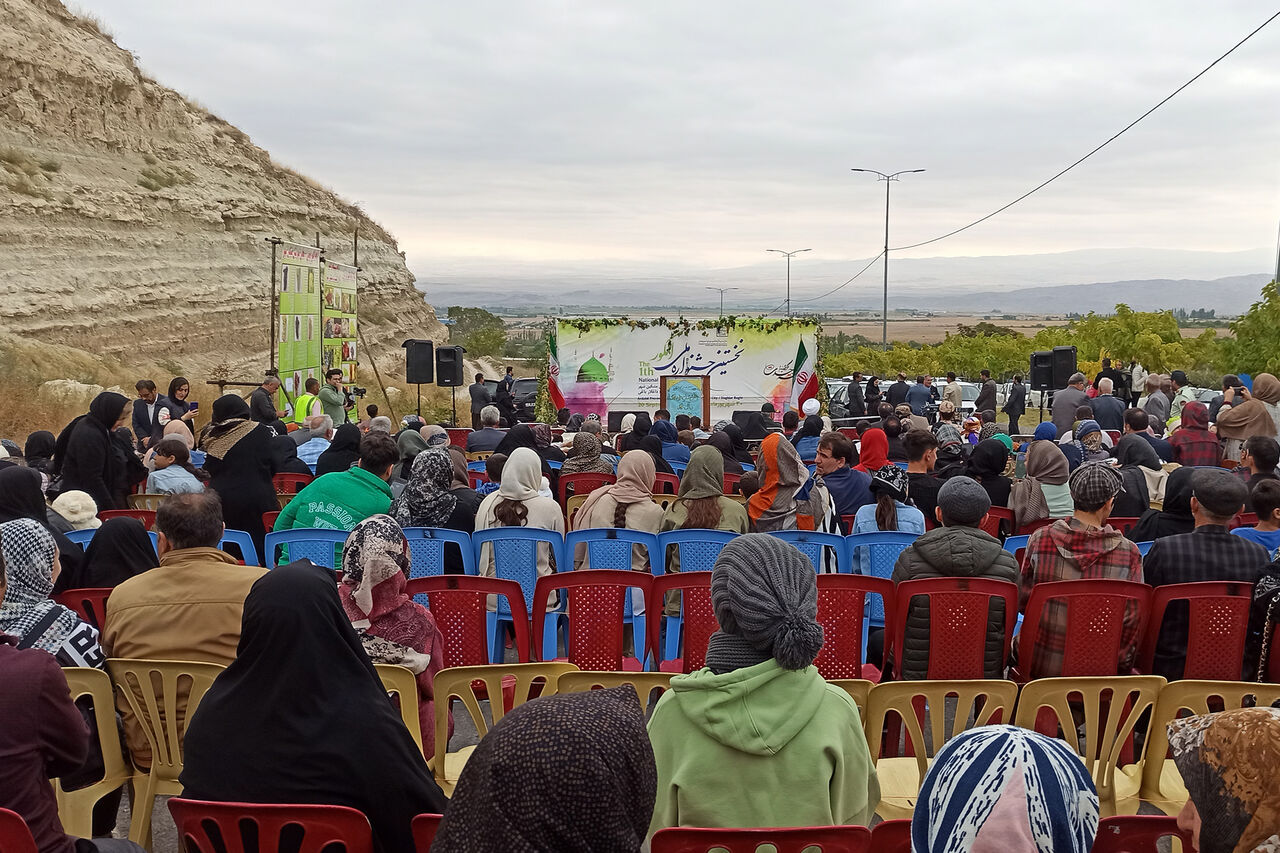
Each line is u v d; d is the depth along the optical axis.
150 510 8.11
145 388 15.24
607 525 7.48
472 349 96.94
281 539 7.00
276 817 2.95
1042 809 2.09
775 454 7.59
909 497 8.50
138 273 39.31
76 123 41.28
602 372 23.83
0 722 3.10
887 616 5.38
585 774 1.86
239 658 3.25
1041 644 5.25
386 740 3.22
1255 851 2.03
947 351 72.00
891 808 4.21
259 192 53.31
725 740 2.96
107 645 4.41
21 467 6.16
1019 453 13.71
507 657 7.29
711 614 5.46
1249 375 26.38
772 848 2.75
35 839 3.16
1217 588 5.13
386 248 70.00
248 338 45.28
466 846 1.88
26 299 32.88
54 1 44.72
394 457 7.75
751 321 23.77
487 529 6.80
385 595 4.51
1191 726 2.20
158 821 5.05
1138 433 12.70
